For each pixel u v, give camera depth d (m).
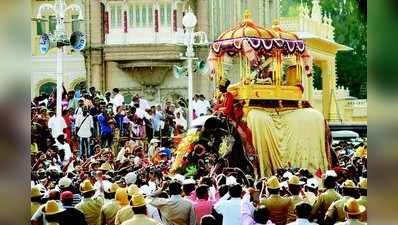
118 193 15.35
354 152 30.80
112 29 47.06
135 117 36.06
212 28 48.53
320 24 48.44
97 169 22.91
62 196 13.77
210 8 48.31
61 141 29.72
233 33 28.00
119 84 47.41
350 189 14.91
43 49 32.16
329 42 43.31
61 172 22.53
